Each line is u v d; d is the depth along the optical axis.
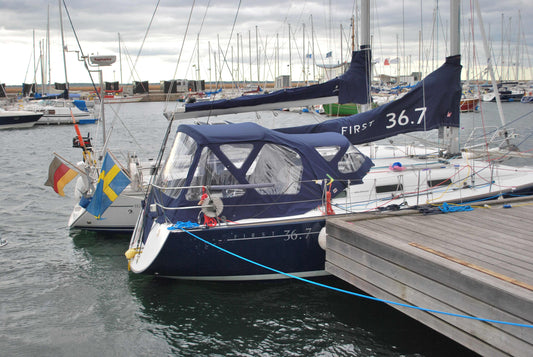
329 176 6.94
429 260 4.84
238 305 6.40
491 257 4.99
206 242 6.37
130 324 5.97
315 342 5.56
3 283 7.16
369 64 8.69
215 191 6.68
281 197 6.90
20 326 5.91
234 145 6.80
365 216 6.54
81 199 8.62
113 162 7.68
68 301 6.58
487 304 4.32
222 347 5.49
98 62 9.63
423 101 8.24
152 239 6.84
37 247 8.73
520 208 6.97
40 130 33.50
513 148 10.05
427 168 8.16
